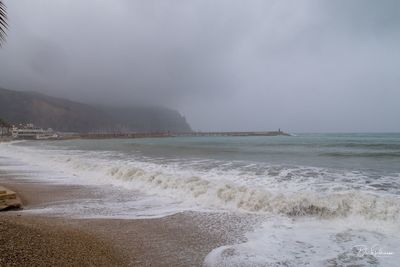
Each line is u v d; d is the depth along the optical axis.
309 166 15.68
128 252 5.55
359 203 7.60
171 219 7.71
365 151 26.47
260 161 18.69
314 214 7.76
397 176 12.07
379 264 5.00
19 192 11.38
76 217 7.88
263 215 8.01
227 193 9.47
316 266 4.98
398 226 6.66
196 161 19.09
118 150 33.78
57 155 26.14
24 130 135.38
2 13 5.33
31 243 5.09
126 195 10.68
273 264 5.07
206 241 6.16
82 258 4.97
